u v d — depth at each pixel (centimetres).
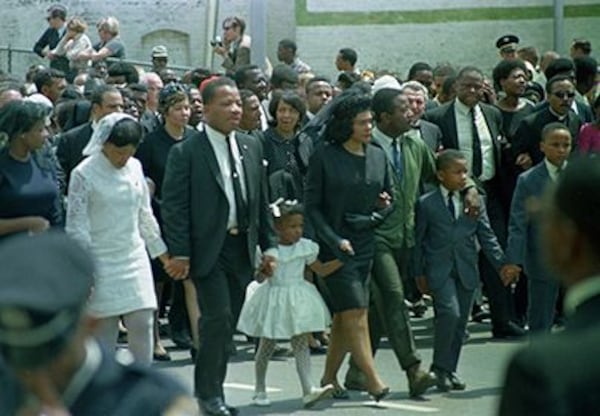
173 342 1594
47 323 400
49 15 2705
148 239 1177
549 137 1340
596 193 496
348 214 1255
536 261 1349
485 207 1580
